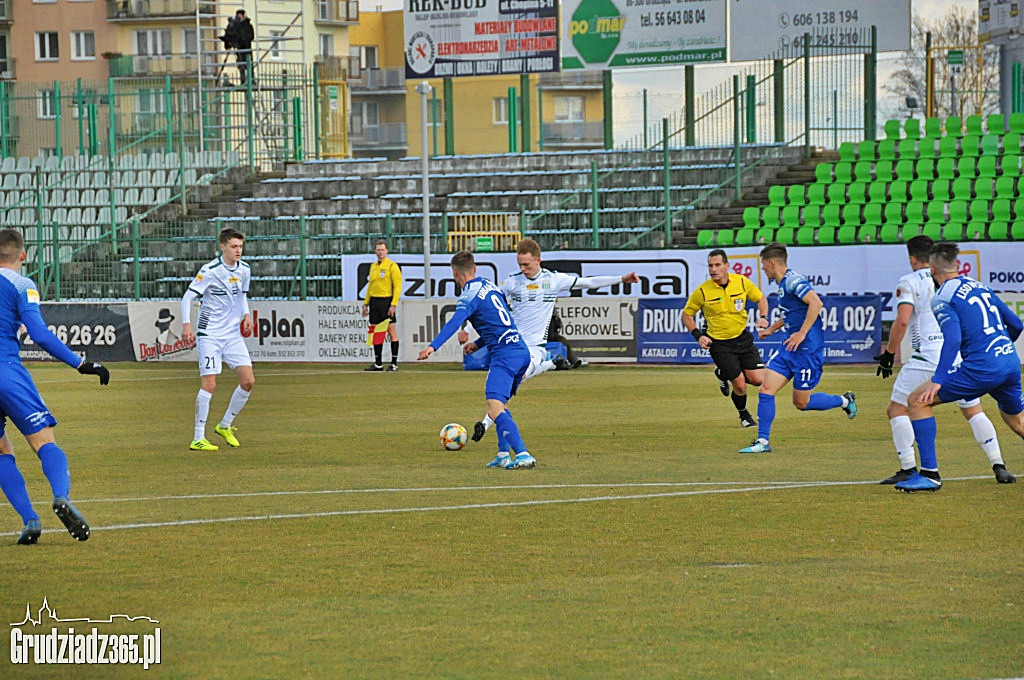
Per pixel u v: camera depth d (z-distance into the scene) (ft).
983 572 54.03
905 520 65.57
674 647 44.06
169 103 301.22
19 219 292.20
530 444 99.96
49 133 316.19
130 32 513.86
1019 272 174.81
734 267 186.80
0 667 43.11
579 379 161.27
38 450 61.36
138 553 60.03
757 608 48.91
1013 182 217.77
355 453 96.37
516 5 278.05
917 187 223.71
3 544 62.49
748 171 246.06
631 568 55.93
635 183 256.11
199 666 42.73
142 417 125.49
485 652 43.78
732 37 264.31
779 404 129.18
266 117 319.27
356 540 62.59
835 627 46.19
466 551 59.82
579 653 43.52
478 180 264.93
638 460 90.17
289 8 490.08
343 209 265.34
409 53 286.25
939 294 72.28
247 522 67.67
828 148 263.29
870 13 256.32
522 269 102.27
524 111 279.90
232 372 182.80
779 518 66.74
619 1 271.08
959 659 42.32
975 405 77.00
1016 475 79.77
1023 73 255.50
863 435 103.09
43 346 61.52
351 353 194.59
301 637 45.88
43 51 524.93
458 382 161.48
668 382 155.74
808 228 222.07
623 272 191.31
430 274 204.64
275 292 232.73
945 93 307.99
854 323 174.09
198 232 262.06
